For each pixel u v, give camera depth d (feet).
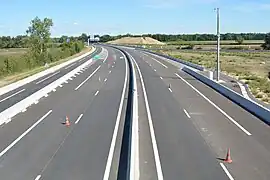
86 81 161.58
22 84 156.76
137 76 178.29
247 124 83.87
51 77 181.78
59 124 84.94
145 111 97.45
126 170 56.54
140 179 52.16
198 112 96.43
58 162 60.23
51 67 226.38
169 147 66.69
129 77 175.22
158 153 63.41
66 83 155.63
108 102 111.55
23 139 73.20
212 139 71.87
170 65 239.50
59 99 117.19
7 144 70.03
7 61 201.57
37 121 87.92
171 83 153.38
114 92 130.52
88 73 194.08
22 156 63.31
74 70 196.44
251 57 321.52
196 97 119.44
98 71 203.62
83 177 54.03
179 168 56.29
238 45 554.46
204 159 60.39
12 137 74.69
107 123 85.87
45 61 259.39
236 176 53.21
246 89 142.72
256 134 75.51
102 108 102.68
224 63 265.75
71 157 62.54
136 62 263.49
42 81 166.61
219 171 55.11
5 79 172.96
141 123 84.58
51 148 67.46
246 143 69.31
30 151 65.87
